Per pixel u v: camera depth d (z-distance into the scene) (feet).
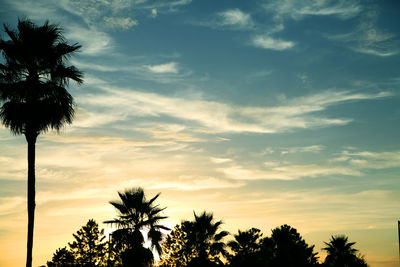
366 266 125.70
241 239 112.47
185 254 100.73
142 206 77.71
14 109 60.13
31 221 58.08
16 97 61.36
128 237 75.31
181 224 103.04
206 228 100.32
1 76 61.52
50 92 61.67
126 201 78.13
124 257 74.28
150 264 73.97
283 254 113.91
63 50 64.28
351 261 126.31
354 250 129.08
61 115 62.64
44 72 64.64
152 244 76.59
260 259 111.34
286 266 112.68
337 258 127.85
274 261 112.78
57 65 64.54
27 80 61.72
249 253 111.75
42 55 62.18
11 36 61.87
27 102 60.90
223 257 102.78
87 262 92.38
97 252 92.79
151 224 77.77
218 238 99.81
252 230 114.42
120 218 78.23
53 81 64.80
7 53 61.36
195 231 100.53
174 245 102.17
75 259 92.84
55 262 92.32
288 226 119.75
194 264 96.02
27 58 61.72
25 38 61.31
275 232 118.32
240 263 109.40
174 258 101.65
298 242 117.70
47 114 61.00
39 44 61.46
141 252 73.77
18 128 60.64
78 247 93.25
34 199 59.21
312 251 120.47
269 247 114.11
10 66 61.62
